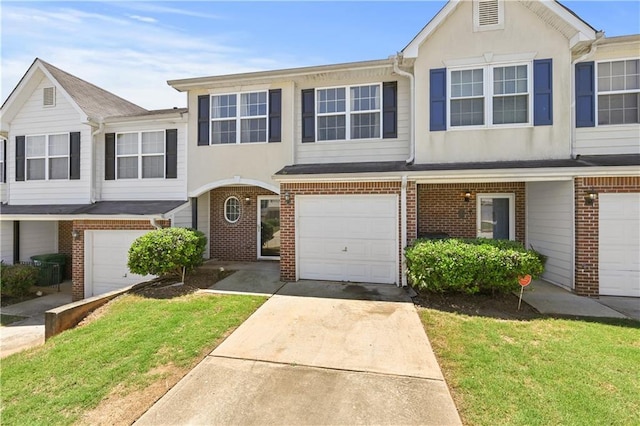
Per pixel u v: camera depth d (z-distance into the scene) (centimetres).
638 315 621
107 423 339
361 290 787
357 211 863
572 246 782
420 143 908
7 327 779
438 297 714
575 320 592
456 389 379
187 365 444
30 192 1206
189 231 925
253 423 330
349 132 999
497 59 867
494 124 872
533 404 345
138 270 838
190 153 1091
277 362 448
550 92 843
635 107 824
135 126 1148
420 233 1037
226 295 750
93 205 1121
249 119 1052
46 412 363
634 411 332
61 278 1249
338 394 374
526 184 1000
